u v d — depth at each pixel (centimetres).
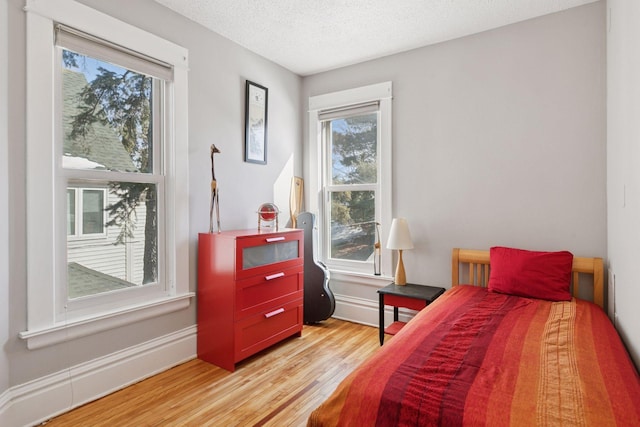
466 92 266
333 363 237
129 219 217
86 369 191
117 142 211
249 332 237
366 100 313
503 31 251
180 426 169
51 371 178
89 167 197
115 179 208
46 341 174
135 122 220
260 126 304
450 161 274
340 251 342
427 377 116
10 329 163
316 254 317
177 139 235
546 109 237
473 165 264
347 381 119
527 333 154
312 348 263
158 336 228
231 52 276
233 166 280
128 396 196
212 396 196
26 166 168
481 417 95
